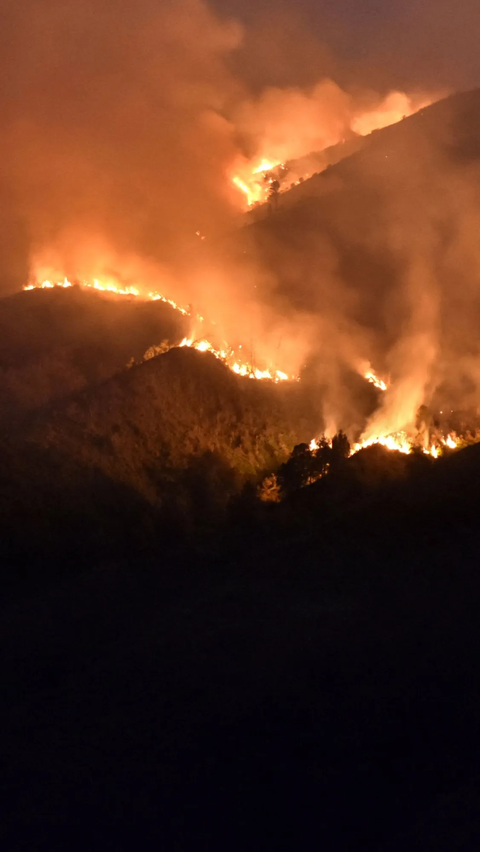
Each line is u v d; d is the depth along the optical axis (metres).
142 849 5.36
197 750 6.48
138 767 6.36
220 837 5.36
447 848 4.71
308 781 5.80
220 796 5.81
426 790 5.39
